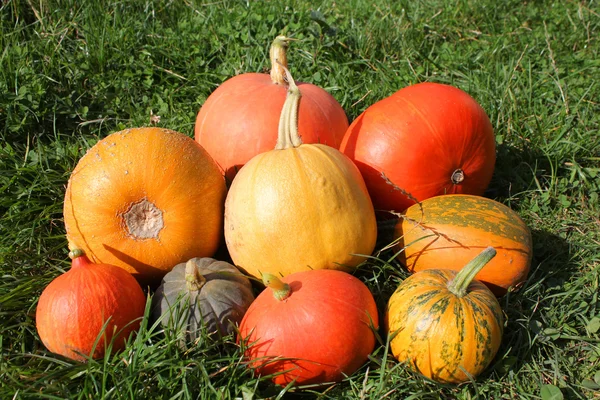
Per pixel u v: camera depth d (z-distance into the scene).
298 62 1.56
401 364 0.91
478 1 1.90
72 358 0.91
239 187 0.98
